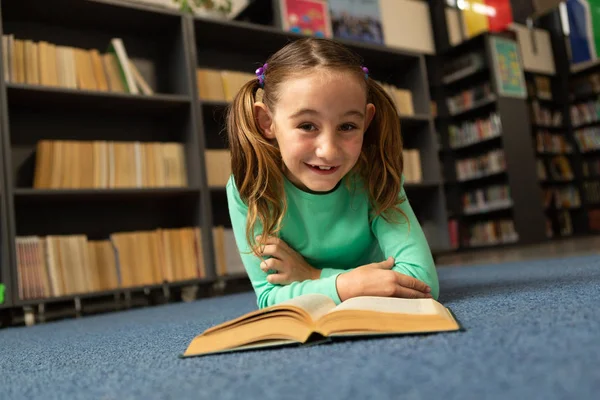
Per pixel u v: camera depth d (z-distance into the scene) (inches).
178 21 96.7
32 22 93.5
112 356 29.3
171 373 20.7
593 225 229.6
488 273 69.4
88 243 81.3
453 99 202.2
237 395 15.7
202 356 23.9
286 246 35.8
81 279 79.7
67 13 91.5
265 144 34.0
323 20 125.4
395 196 36.0
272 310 24.1
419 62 126.4
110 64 89.7
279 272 34.4
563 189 229.6
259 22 129.1
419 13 205.0
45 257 77.1
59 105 89.7
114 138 96.8
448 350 18.5
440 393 13.7
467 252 179.0
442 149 201.9
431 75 204.5
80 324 60.7
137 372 22.2
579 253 95.0
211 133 106.9
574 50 233.0
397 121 36.9
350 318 22.8
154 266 86.4
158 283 85.7
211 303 71.8
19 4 87.1
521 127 187.9
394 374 16.1
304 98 28.9
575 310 24.1
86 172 84.0
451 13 207.8
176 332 38.8
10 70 79.9
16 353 37.4
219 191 95.2
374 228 37.2
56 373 25.3
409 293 30.3
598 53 225.5
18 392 21.0
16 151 88.2
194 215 93.6
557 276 48.4
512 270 69.1
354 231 36.9
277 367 19.2
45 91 81.1
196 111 93.0
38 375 25.4
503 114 183.2
